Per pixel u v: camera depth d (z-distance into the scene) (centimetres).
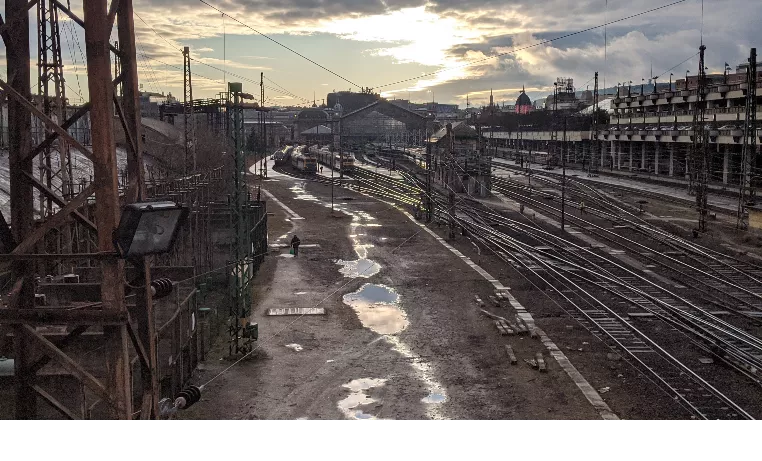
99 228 791
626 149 9231
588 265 3584
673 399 1762
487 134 15700
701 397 1766
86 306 828
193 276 2153
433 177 8069
